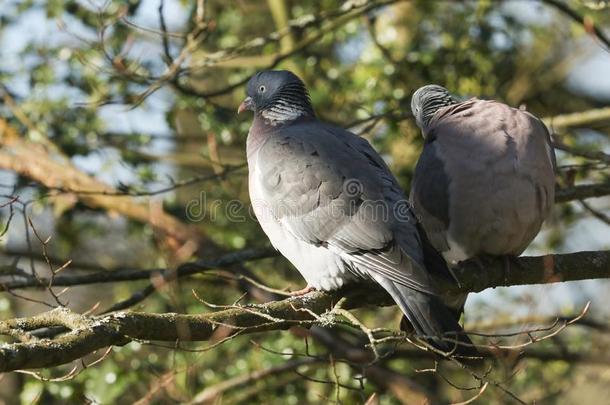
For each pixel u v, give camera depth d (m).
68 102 13.97
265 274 14.74
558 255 9.15
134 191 11.29
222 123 13.77
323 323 7.25
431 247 8.55
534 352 12.63
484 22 14.30
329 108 14.73
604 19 14.77
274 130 9.92
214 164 11.66
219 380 12.87
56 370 12.04
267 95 10.30
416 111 10.77
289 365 12.11
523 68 15.03
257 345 7.87
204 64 11.67
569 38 15.18
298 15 14.70
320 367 12.48
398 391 11.81
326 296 8.29
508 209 9.13
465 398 11.66
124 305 10.26
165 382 9.66
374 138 14.25
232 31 15.09
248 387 12.91
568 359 12.50
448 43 14.06
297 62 14.44
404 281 8.09
